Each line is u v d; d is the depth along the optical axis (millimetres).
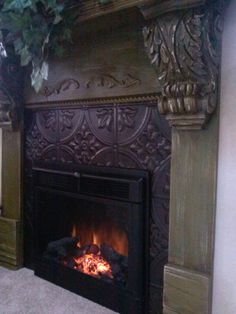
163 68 1354
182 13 1237
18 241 2232
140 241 1618
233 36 1303
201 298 1399
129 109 1655
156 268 1608
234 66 1308
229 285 1366
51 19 1488
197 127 1371
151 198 1604
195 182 1421
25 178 2223
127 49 1602
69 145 1940
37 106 2078
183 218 1462
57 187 1969
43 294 1897
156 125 1565
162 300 1590
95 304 1806
